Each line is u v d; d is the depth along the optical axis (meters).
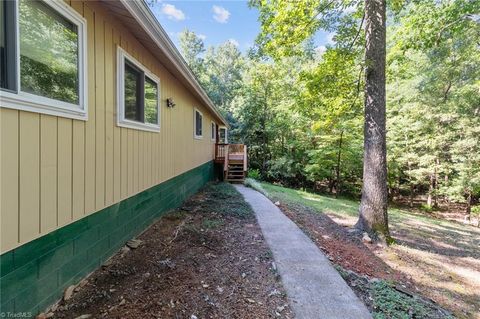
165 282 2.60
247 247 3.73
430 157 12.84
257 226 4.84
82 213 2.58
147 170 4.29
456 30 7.16
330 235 5.27
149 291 2.42
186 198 6.95
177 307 2.20
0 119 1.72
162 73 4.96
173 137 5.71
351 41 6.79
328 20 6.55
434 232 8.42
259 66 16.88
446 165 12.74
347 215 7.99
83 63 2.59
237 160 11.86
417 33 7.37
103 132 2.98
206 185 9.79
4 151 1.74
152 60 4.43
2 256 1.73
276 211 6.11
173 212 5.41
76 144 2.49
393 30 9.56
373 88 5.38
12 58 1.84
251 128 18.42
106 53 3.03
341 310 2.34
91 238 2.73
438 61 11.73
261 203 6.99
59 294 2.24
